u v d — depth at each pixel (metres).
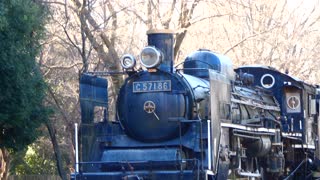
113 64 28.38
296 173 22.19
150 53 16.53
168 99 16.61
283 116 21.95
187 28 31.14
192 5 31.11
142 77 16.88
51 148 40.41
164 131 16.59
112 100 30.83
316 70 43.97
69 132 30.50
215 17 34.22
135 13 30.53
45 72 29.36
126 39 31.84
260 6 38.75
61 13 28.12
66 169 39.16
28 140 22.67
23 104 21.25
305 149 22.17
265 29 37.72
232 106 17.83
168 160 16.22
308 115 22.45
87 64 27.75
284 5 41.97
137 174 16.14
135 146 16.88
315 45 44.25
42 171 43.75
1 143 22.61
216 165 16.09
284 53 41.28
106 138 17.19
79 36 30.73
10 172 41.72
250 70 22.50
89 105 17.55
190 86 16.67
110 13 29.45
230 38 39.19
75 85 32.34
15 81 21.02
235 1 33.12
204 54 18.16
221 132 16.56
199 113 16.75
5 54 20.66
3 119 21.23
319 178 21.33
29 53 21.91
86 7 27.62
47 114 22.67
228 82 17.50
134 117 16.81
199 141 16.17
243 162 18.56
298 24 43.78
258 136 18.86
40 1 23.61
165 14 31.38
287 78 22.09
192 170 15.77
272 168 20.11
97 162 16.59
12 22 20.98
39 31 22.48
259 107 20.06
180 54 37.28
